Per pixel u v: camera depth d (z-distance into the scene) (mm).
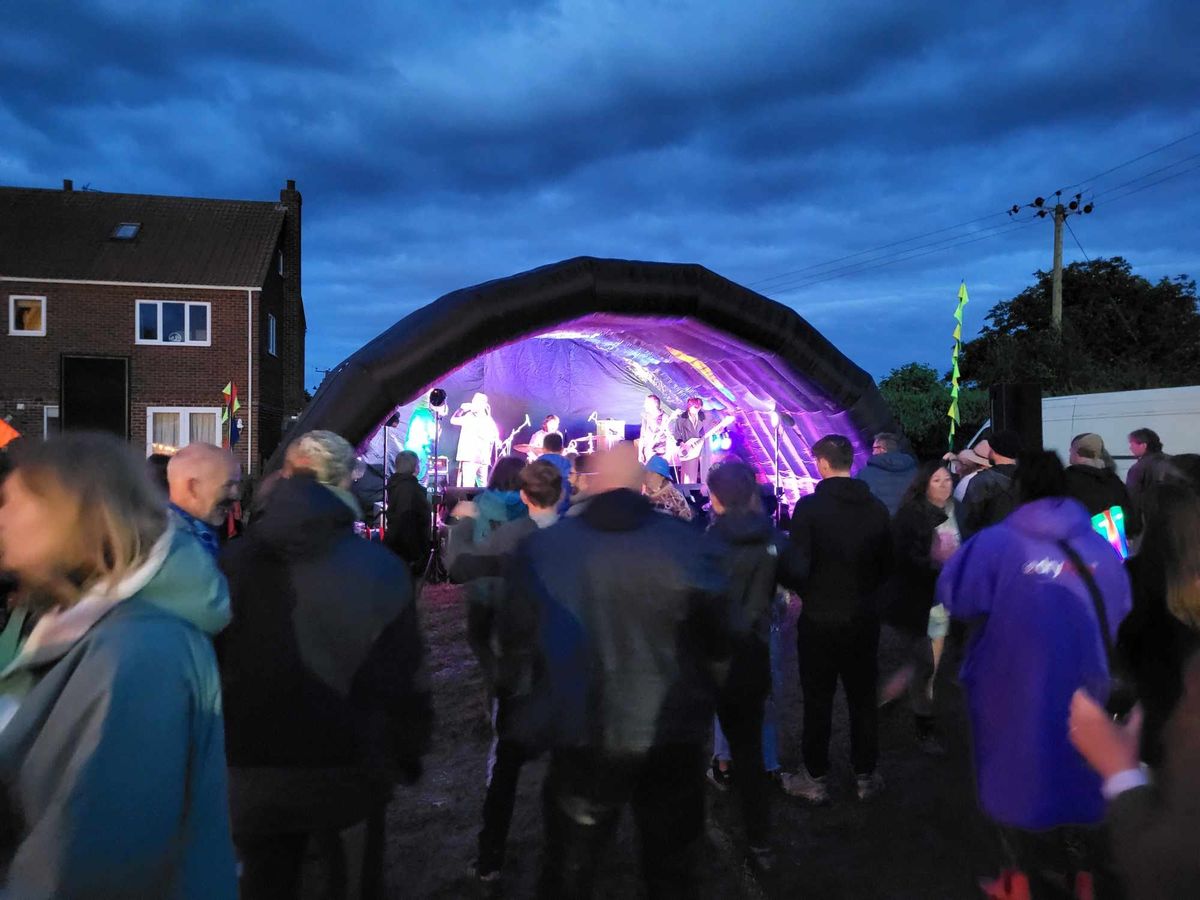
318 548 2355
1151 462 6387
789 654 8031
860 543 4316
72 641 1424
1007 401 10102
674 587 2525
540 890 2625
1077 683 2908
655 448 16172
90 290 23781
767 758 4797
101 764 1328
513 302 10156
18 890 1296
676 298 11195
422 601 10781
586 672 2510
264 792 2293
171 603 1511
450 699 6723
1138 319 34938
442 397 13148
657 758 2504
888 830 4254
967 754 5238
